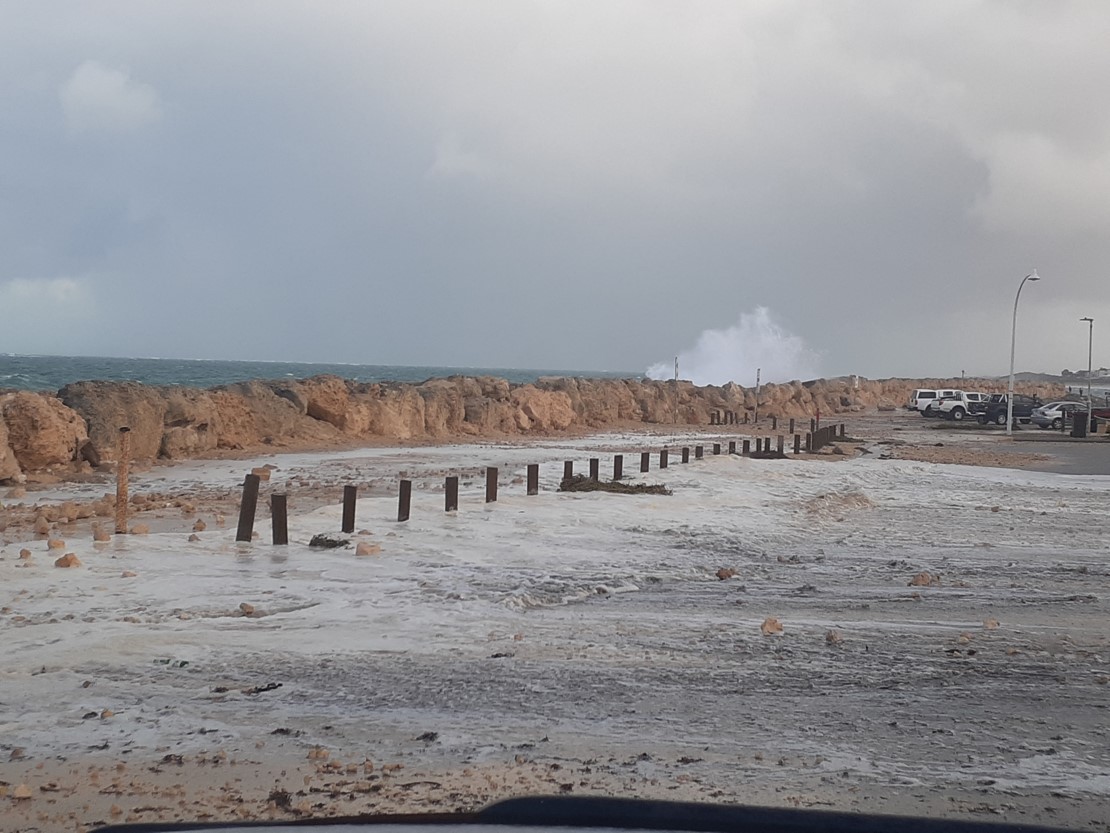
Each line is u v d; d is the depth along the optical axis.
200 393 37.22
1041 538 20.69
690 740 7.89
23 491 23.25
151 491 24.78
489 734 7.99
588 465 33.69
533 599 13.20
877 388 120.25
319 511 19.88
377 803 6.52
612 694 9.13
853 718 8.50
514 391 60.59
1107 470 37.81
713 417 76.19
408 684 9.36
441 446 44.00
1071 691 9.40
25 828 6.07
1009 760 7.48
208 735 7.89
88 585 13.20
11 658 9.91
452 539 17.61
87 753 7.46
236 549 16.06
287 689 9.16
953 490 30.00
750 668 10.10
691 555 17.27
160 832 6.04
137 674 9.52
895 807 6.55
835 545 19.14
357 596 13.12
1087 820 6.37
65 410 28.62
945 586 14.97
